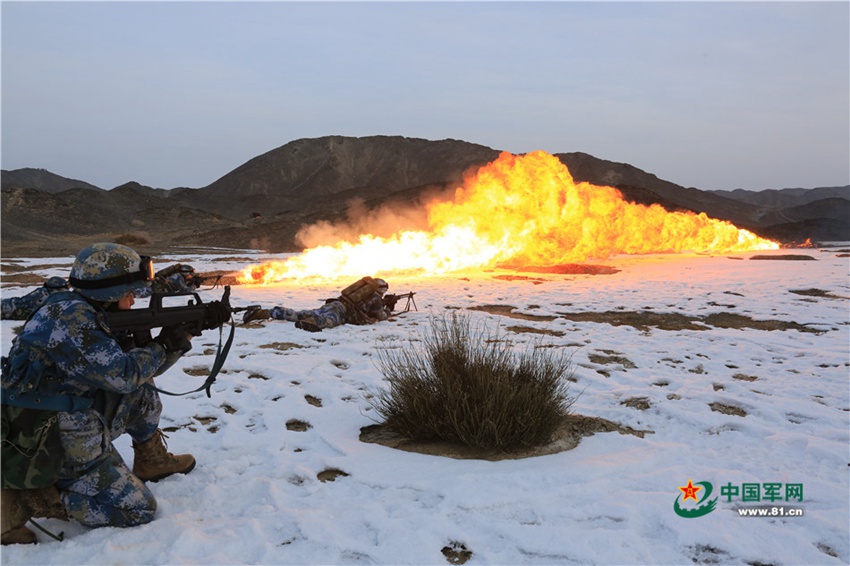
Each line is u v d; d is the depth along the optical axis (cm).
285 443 518
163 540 354
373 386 673
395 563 334
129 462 462
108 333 351
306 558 338
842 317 1145
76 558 333
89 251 360
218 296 1401
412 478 441
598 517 391
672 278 1830
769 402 629
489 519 381
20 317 375
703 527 372
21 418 337
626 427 570
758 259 2648
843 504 405
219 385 678
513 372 568
